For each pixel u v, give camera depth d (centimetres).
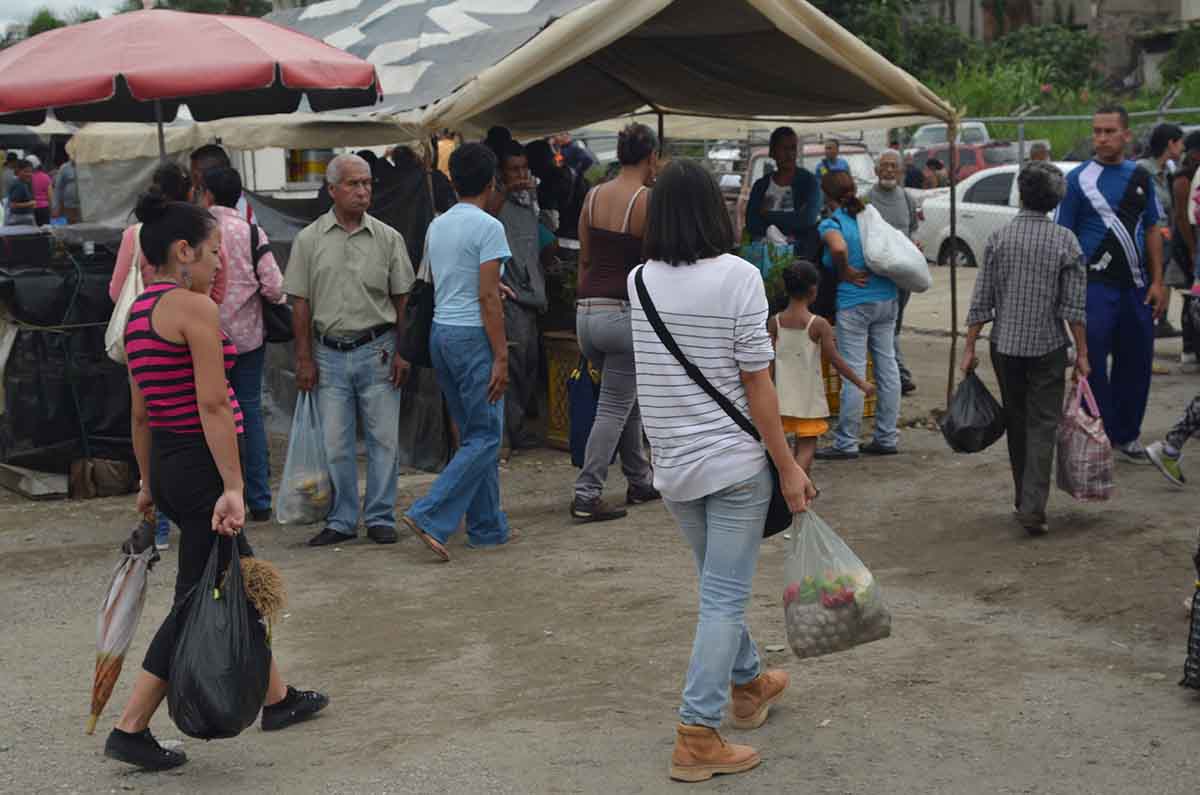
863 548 693
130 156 1544
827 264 913
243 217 766
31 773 452
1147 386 830
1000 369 695
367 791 427
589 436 786
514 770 438
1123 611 573
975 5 5125
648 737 461
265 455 793
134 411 449
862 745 447
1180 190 1138
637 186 721
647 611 600
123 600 448
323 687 527
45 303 856
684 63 1103
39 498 875
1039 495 681
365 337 724
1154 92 3691
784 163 1038
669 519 765
